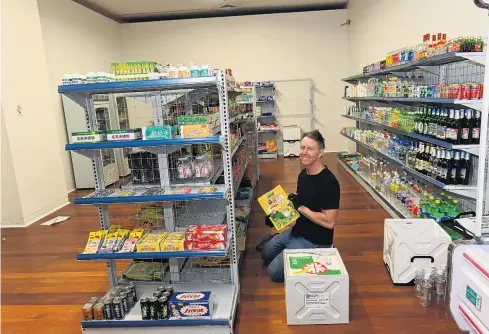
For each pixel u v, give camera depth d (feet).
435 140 10.75
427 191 13.21
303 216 9.59
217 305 7.93
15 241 14.38
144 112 16.96
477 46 9.22
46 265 11.95
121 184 9.07
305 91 31.19
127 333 7.57
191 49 31.24
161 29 31.01
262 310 8.70
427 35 12.68
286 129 30.66
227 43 30.99
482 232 5.00
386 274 10.08
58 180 18.97
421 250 9.18
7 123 15.64
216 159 11.47
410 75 15.61
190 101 9.65
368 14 23.72
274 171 25.05
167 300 7.55
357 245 12.14
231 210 8.54
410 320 8.01
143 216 9.54
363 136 21.54
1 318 8.93
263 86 30.22
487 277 4.05
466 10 11.61
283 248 10.46
